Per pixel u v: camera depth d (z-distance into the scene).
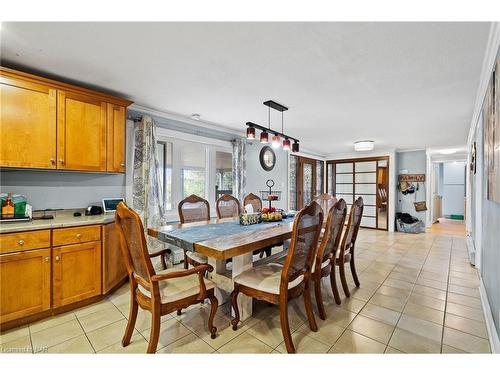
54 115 2.29
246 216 2.58
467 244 4.58
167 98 2.90
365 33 1.64
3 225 1.99
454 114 3.33
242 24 1.56
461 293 2.63
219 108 3.23
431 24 1.53
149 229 2.37
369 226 6.84
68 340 1.81
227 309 2.29
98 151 2.59
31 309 1.99
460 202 8.99
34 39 1.75
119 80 2.42
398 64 2.04
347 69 2.14
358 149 5.30
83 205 2.83
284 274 1.68
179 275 1.59
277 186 5.60
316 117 3.56
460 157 6.96
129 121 3.21
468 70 2.12
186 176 3.98
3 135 2.05
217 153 4.44
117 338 1.84
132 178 3.24
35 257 2.00
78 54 1.95
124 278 2.85
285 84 2.47
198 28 1.61
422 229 6.18
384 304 2.39
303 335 1.89
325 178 7.51
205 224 2.63
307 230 1.79
